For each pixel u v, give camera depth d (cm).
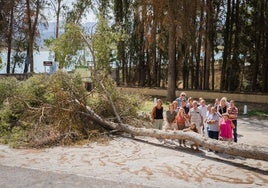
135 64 3778
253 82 3353
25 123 1384
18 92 1542
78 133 1366
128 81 3856
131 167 1002
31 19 3850
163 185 846
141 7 2991
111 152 1182
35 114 1423
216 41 3366
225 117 1240
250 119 2217
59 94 1434
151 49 3519
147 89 3394
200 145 1245
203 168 1012
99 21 1852
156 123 1468
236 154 1085
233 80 3384
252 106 2756
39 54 4116
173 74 3003
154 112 1470
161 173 950
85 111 1486
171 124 1409
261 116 2327
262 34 3266
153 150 1227
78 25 1825
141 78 3753
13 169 954
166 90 3294
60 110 1409
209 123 1262
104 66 1819
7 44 3916
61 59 1875
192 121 1341
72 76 1546
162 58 3684
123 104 1631
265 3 3209
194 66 3491
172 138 1291
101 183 848
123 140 1381
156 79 3691
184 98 1489
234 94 3022
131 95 1716
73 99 1446
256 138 1599
